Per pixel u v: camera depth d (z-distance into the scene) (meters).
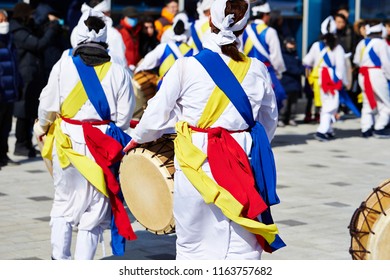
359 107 17.61
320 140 14.53
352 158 12.77
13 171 11.03
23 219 8.48
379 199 5.03
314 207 9.31
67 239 6.39
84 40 6.34
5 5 15.50
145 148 5.75
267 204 5.38
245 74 5.32
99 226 6.38
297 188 10.34
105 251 7.46
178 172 5.30
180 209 5.30
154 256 7.30
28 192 9.74
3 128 11.30
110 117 6.36
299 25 18.81
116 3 16.70
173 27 10.84
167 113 5.37
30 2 15.55
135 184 5.84
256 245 5.30
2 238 7.75
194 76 5.27
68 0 15.48
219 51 5.33
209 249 5.30
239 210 5.10
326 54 14.32
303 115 18.00
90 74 6.27
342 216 8.92
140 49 14.25
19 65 11.93
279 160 12.41
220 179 5.16
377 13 20.02
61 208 6.39
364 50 14.77
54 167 6.36
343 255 7.39
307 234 8.12
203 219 5.28
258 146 5.36
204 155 5.20
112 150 6.24
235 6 5.30
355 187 10.52
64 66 6.30
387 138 15.07
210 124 5.28
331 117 14.53
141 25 13.82
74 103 6.27
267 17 13.01
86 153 6.26
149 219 5.79
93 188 6.26
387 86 14.84
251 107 5.36
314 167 11.89
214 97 5.25
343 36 16.97
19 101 11.89
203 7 10.95
